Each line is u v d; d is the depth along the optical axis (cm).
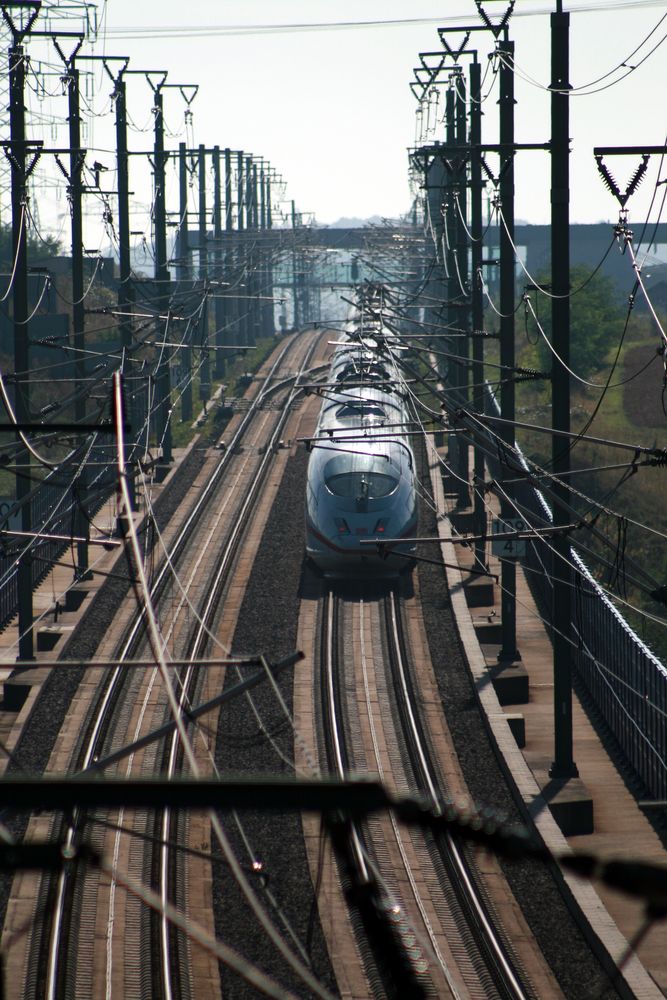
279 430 19850
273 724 8625
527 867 6531
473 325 12475
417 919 5875
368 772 7812
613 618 8731
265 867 6425
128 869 6475
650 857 6738
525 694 9450
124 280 15100
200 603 11594
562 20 7794
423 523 14162
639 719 7888
